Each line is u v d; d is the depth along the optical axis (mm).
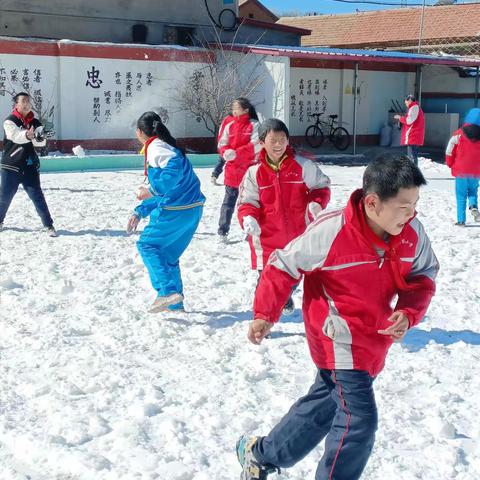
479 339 5688
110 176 16344
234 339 5578
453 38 32219
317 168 5344
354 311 3055
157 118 5938
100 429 4094
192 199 5852
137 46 20391
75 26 21797
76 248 8555
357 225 2957
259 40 24484
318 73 24781
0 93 18891
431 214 11633
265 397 4594
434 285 3170
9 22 20953
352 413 3012
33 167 9062
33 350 5332
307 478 3605
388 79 26469
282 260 3092
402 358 5242
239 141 8914
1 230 9391
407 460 3799
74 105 19781
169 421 4137
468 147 10328
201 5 23422
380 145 26203
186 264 7895
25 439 3969
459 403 4523
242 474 3367
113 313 6102
